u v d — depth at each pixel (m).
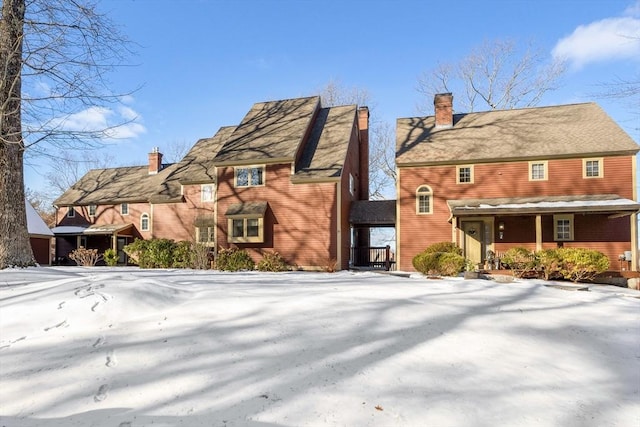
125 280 6.57
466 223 17.20
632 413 3.13
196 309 5.30
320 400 3.01
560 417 2.97
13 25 8.70
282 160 17.95
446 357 3.98
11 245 10.00
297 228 17.69
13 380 3.24
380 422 2.74
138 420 2.67
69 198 30.20
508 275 13.99
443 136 19.02
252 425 2.64
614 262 15.37
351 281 9.77
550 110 18.98
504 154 16.80
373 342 4.30
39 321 4.62
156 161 29.80
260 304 5.64
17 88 9.23
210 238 21.45
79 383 3.19
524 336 4.81
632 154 15.40
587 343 4.77
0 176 10.00
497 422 2.83
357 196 22.66
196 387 3.16
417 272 15.34
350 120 21.02
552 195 16.20
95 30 9.08
